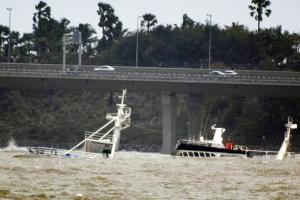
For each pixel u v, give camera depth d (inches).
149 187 5506.9
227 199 5024.6
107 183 5659.5
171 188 5492.1
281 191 5457.7
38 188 5172.2
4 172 6151.6
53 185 5383.9
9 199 4645.7
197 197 5064.0
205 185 5748.0
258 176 6569.9
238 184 5861.2
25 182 5492.1
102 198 4867.1
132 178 6107.3
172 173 6668.3
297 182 6058.1
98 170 6717.5
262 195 5246.1
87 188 5295.3
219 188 5575.8
